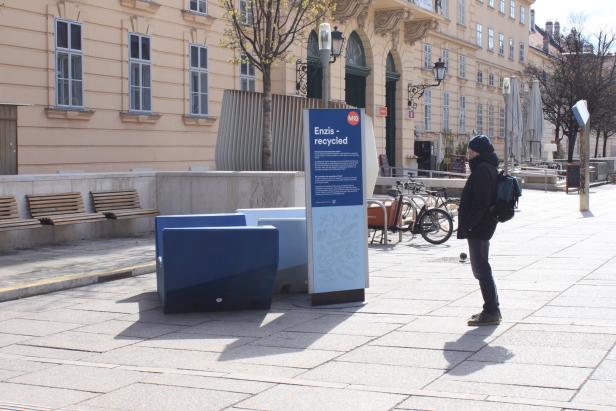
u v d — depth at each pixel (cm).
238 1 2362
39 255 1262
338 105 1767
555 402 505
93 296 963
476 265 742
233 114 1705
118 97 2030
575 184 3042
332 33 2139
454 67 4491
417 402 516
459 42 4500
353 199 881
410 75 3541
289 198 1547
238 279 843
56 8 1834
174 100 2228
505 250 1294
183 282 834
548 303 831
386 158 3219
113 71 2012
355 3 2850
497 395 525
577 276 1002
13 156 1415
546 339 677
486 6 5078
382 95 3266
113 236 1530
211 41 2356
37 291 975
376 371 598
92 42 1945
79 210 1455
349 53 3069
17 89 1745
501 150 5447
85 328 787
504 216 737
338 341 701
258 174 1567
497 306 743
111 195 1532
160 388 567
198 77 2319
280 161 1705
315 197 872
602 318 750
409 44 3509
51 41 1820
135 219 1575
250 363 635
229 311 861
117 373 613
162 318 831
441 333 715
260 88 2578
